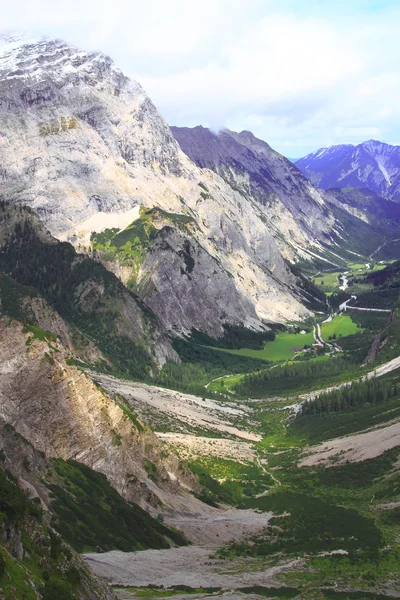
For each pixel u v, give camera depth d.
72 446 89.50
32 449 80.44
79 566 49.97
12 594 37.66
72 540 69.06
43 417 87.75
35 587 40.72
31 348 90.00
